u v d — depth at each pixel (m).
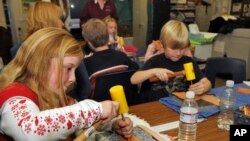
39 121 0.69
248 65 3.87
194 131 1.03
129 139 0.98
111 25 2.84
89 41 1.88
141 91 1.68
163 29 1.64
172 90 1.61
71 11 4.06
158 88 1.65
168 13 4.34
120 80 1.61
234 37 4.00
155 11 4.23
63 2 3.27
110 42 2.64
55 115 0.72
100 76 1.55
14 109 0.70
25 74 0.80
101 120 0.87
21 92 0.75
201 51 3.30
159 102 1.43
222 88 1.67
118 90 0.91
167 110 1.32
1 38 3.35
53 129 0.69
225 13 5.04
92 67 1.74
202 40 3.27
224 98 1.39
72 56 0.80
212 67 2.16
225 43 4.14
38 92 0.79
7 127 0.69
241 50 3.93
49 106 0.80
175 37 1.56
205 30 5.07
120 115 1.03
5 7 3.80
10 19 3.86
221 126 1.12
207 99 1.42
